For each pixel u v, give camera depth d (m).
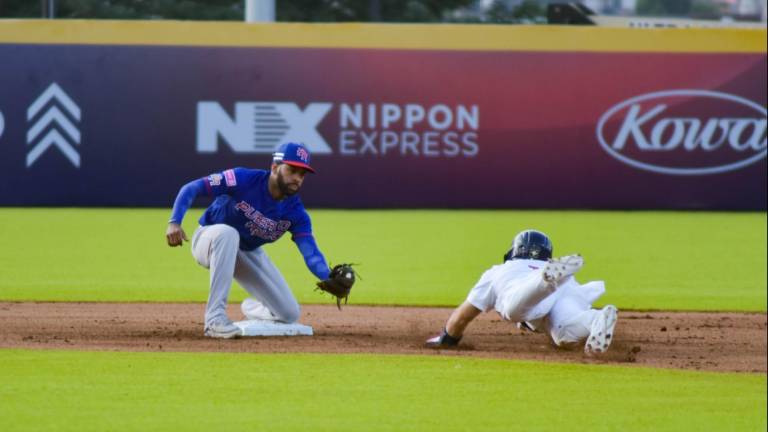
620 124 71.81
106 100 70.31
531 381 24.17
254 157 71.19
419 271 46.28
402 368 25.22
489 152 71.69
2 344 27.48
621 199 72.12
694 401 22.81
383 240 55.97
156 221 63.41
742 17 118.88
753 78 71.81
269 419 20.55
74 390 22.42
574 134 71.69
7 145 69.88
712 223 65.44
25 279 42.41
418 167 71.62
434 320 34.31
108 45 70.06
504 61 71.31
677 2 155.88
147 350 26.83
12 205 70.25
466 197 71.88
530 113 71.50
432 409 21.55
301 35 70.69
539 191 72.00
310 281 43.94
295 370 24.75
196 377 23.80
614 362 26.70
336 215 67.94
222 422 20.27
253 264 29.28
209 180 27.38
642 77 71.62
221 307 28.73
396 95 71.19
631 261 49.88
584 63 71.44
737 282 44.25
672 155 72.06
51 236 56.03
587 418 21.23
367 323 33.38
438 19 118.19
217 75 70.69
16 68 69.62
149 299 37.84
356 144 71.44
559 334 26.58
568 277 25.23
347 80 71.00
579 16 102.12
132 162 70.69
